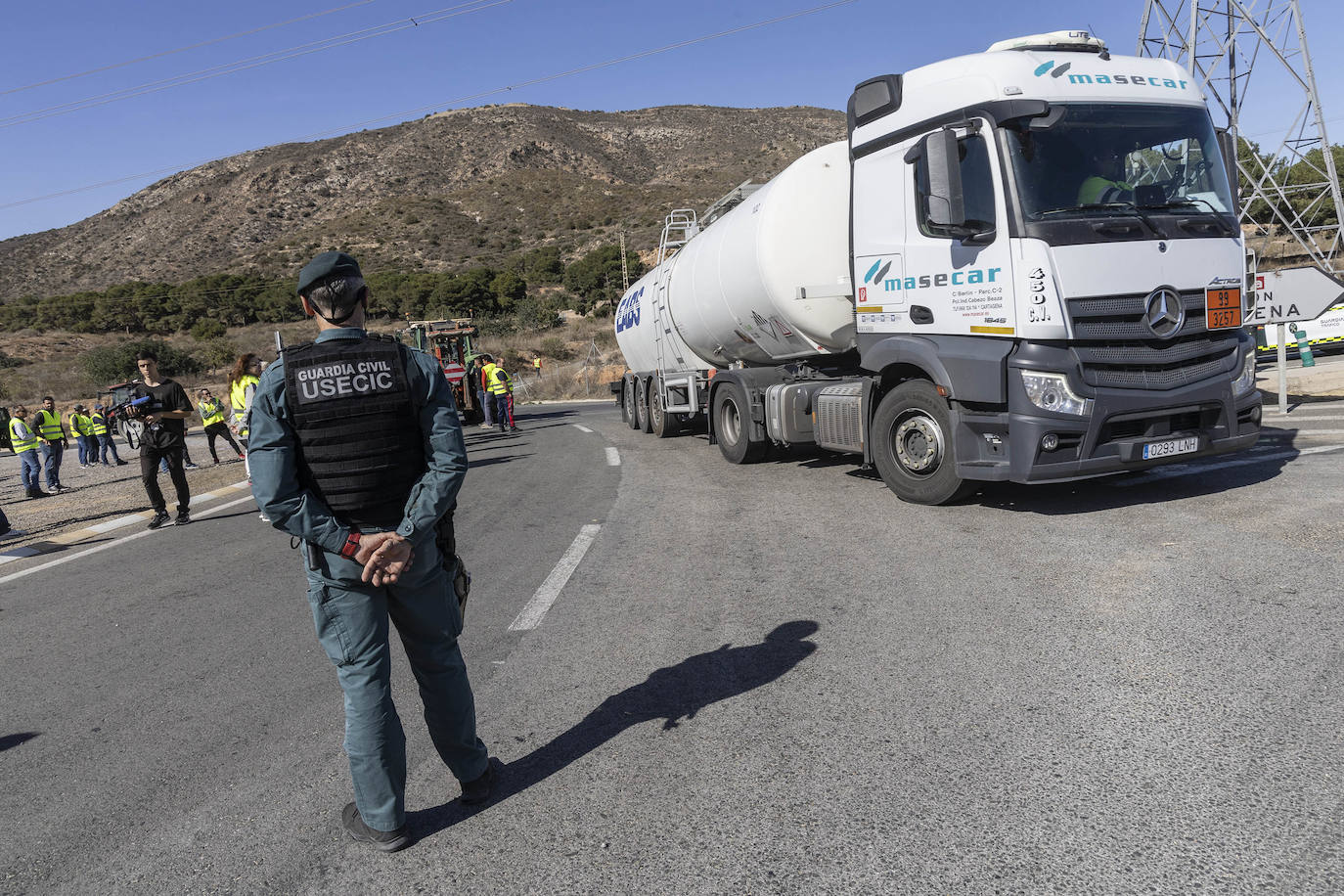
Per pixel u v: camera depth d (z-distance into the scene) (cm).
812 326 854
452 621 276
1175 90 636
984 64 623
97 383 4894
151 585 675
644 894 226
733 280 941
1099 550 515
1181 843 228
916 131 662
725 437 1074
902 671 360
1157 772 264
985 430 619
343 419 247
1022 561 505
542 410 3155
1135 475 737
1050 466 579
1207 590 425
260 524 937
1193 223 590
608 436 1612
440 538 275
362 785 258
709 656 399
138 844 275
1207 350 597
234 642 495
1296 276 955
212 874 254
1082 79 616
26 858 272
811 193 841
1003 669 353
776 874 229
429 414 260
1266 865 215
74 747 361
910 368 701
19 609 634
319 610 258
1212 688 318
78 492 1577
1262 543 494
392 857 256
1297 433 871
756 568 547
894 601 454
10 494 1684
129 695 420
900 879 223
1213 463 758
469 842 261
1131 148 606
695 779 287
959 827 245
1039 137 589
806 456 1065
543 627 466
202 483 1487
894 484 711
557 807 277
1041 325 565
